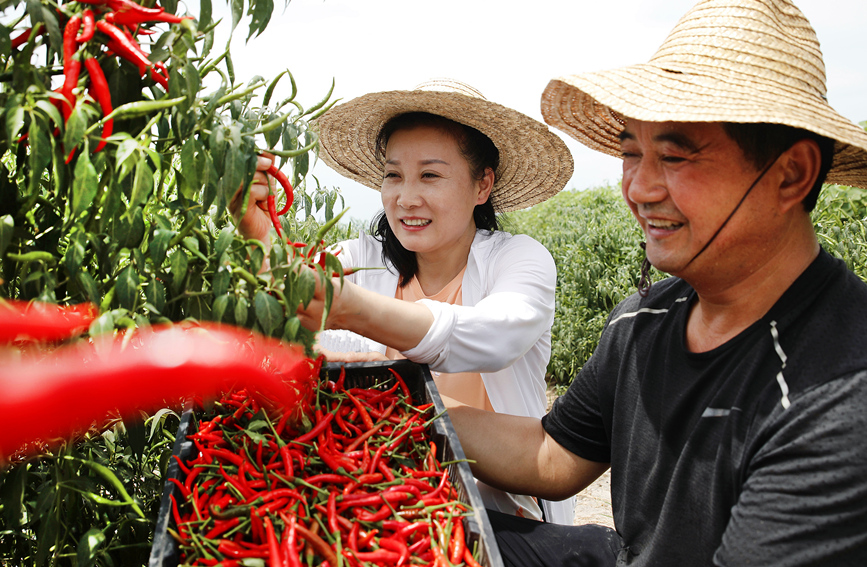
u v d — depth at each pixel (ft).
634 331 5.91
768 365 4.60
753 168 4.48
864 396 4.07
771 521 4.18
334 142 9.26
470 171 8.02
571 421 6.61
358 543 4.48
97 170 3.62
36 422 1.61
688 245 4.81
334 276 5.30
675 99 4.62
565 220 31.78
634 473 5.57
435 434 5.62
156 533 4.08
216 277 4.21
